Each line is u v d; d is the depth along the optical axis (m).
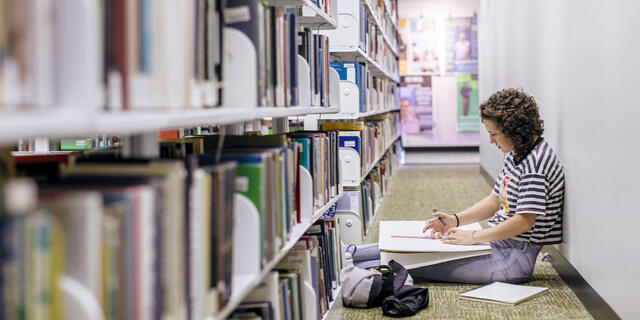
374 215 5.56
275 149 1.88
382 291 3.12
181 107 1.26
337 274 3.02
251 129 2.81
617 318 2.58
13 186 0.74
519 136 3.34
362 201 4.77
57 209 0.84
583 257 3.15
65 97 0.86
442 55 11.57
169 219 1.09
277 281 1.83
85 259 0.84
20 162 1.33
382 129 6.66
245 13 1.76
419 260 3.44
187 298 1.18
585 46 3.15
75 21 0.86
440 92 11.64
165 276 1.08
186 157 1.35
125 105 1.04
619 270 2.56
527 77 5.06
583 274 3.16
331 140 2.95
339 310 3.00
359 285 3.12
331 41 4.62
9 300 0.73
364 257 3.71
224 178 1.37
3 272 0.73
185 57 1.28
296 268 2.22
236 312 1.71
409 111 11.73
